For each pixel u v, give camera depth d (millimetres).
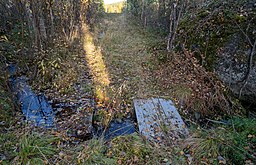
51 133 3520
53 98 4762
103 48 8281
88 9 10492
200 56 5262
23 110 4219
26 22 6270
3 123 3570
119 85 5410
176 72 5520
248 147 2803
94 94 4980
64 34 7684
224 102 4398
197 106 4477
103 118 4188
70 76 5488
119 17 18531
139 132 3521
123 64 6758
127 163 2795
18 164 2660
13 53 5910
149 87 5281
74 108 4469
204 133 3240
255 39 4281
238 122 3512
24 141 2984
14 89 4723
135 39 9695
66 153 2977
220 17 5129
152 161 2807
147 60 6887
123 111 4480
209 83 4766
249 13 4668
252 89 4254
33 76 5289
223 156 2787
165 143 3213
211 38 5105
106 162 2770
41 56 5613
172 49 6473
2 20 6738
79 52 7520
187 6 7504
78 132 3734
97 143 3139
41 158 2801
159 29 11055
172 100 4648
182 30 6281
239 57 4461
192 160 2781
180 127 3650
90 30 10656
